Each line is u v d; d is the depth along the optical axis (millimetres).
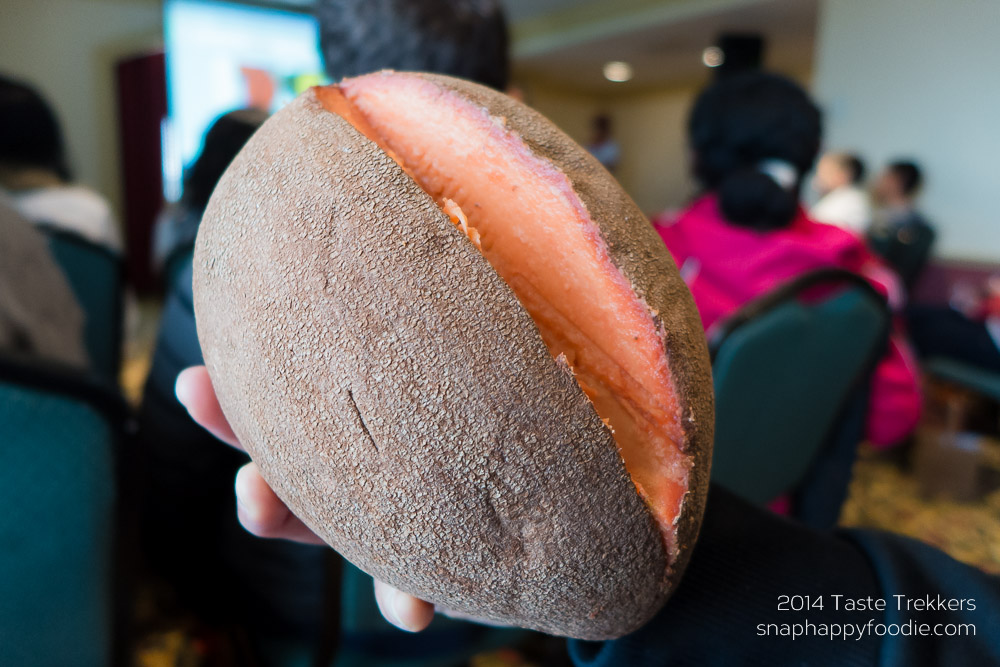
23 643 372
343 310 230
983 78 2146
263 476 276
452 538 233
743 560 294
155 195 3443
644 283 250
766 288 661
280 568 500
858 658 267
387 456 228
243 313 250
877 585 286
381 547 245
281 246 242
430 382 224
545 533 231
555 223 254
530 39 4223
